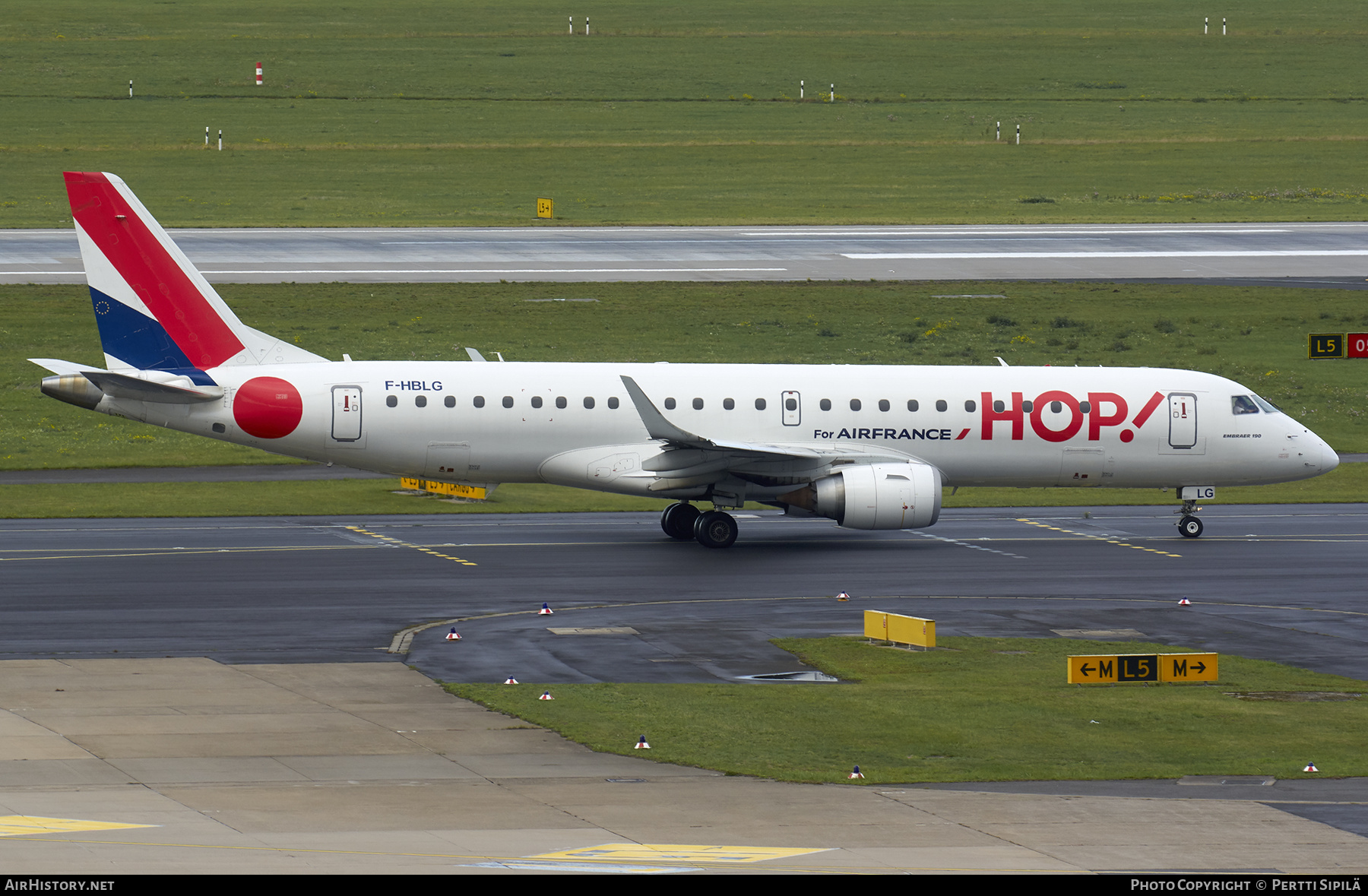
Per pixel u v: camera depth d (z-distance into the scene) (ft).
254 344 599.16
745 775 314.35
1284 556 588.50
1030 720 361.71
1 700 358.02
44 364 577.84
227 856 248.32
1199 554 590.96
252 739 330.95
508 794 296.51
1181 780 315.58
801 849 263.08
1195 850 265.75
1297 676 408.26
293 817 277.23
